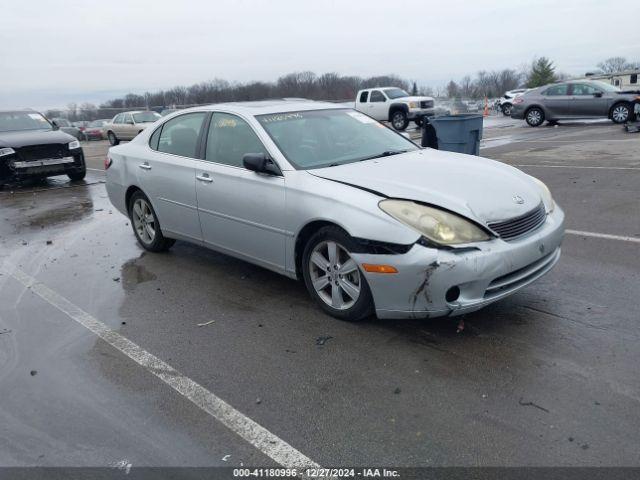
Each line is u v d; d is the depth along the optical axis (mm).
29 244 6863
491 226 3506
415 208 3508
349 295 3887
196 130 5215
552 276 4691
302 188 4031
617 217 6438
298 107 5086
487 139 17203
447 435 2734
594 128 18062
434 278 3355
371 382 3240
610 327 3713
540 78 71312
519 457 2555
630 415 2791
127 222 7754
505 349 3508
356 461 2605
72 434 2928
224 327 4098
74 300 4824
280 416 2977
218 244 5008
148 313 4445
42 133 12148
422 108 24125
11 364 3727
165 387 3330
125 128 25125
